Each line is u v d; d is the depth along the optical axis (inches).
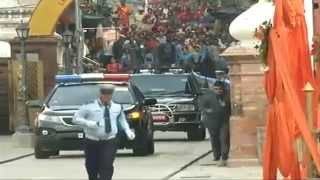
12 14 5447.8
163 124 4180.6
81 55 5383.9
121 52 6166.3
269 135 1316.4
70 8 5674.2
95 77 3326.8
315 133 1298.0
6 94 5083.7
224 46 6358.3
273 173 1318.9
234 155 2596.0
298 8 1279.5
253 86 2576.3
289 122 1261.1
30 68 4640.8
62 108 3159.5
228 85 2805.1
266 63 1360.7
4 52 5354.3
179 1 7244.1
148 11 7362.2
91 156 1936.5
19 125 4185.5
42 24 4739.2
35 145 3181.6
